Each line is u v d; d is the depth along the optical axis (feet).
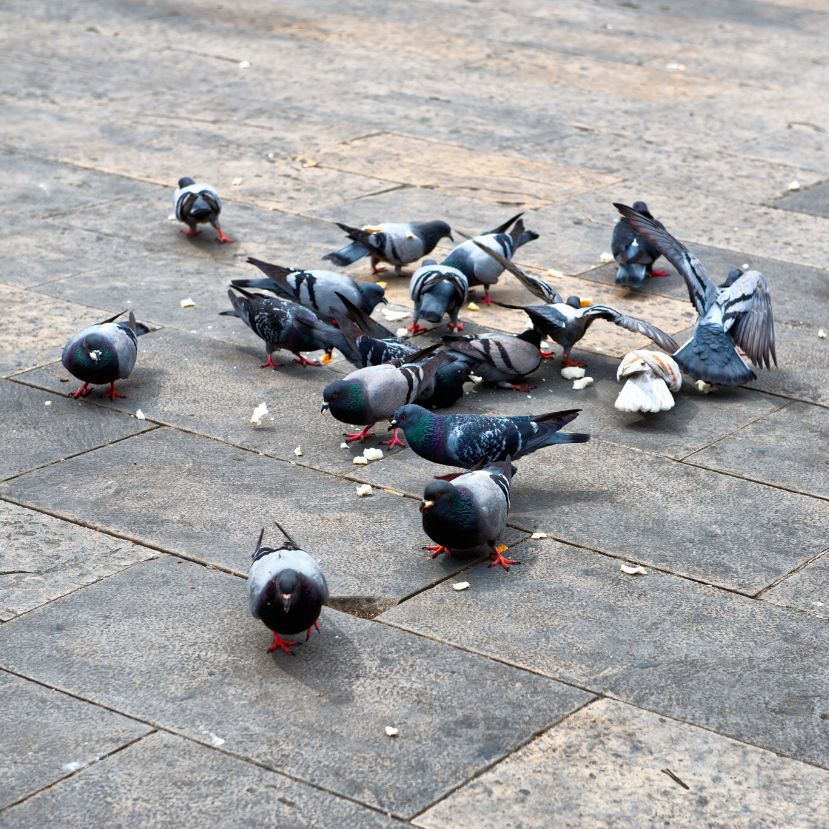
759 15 81.41
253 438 31.86
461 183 50.47
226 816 19.56
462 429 28.22
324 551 26.91
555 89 64.08
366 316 33.86
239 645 23.81
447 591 25.61
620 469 30.63
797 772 20.75
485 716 21.91
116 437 31.73
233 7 80.48
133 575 25.93
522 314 39.75
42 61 67.15
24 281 40.91
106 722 21.63
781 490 29.73
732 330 34.24
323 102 61.00
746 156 54.60
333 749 21.04
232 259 43.21
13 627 24.17
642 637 24.22
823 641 24.16
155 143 54.70
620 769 20.72
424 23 77.25
